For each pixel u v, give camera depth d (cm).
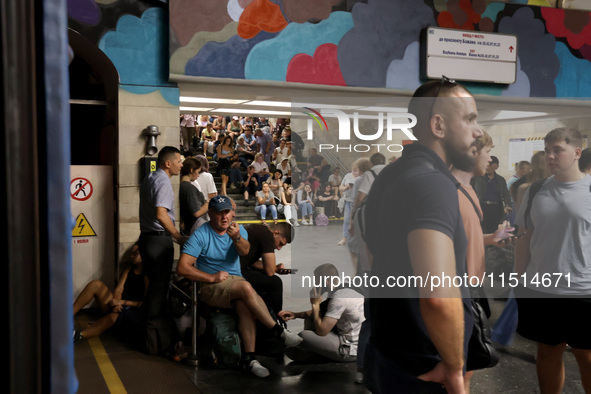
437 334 113
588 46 641
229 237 375
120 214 514
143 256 405
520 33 621
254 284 379
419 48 596
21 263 52
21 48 52
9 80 51
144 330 397
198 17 526
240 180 1168
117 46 512
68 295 54
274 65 553
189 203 503
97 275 517
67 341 54
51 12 53
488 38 605
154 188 404
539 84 628
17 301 52
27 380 52
